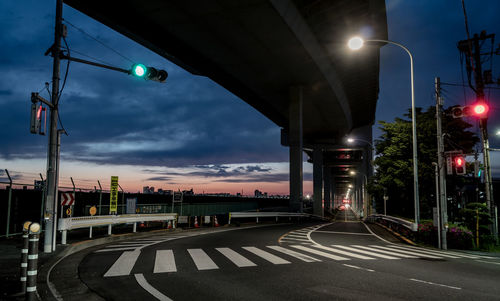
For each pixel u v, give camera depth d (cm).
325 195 9938
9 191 1341
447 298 618
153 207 2409
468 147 2455
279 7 2497
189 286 680
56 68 1088
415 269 909
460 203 2942
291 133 4281
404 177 2516
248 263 945
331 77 4081
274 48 3170
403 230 2016
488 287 709
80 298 599
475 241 1625
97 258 1005
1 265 812
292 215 3716
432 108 2589
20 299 559
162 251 1154
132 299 592
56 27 1094
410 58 1920
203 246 1306
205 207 3194
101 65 1070
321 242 1575
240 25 2750
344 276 792
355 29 3152
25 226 603
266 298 605
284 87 4331
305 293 639
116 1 2509
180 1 2447
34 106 911
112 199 1927
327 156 9238
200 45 3153
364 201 6100
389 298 612
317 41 3328
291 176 4266
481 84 1916
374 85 4934
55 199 1081
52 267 858
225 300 591
